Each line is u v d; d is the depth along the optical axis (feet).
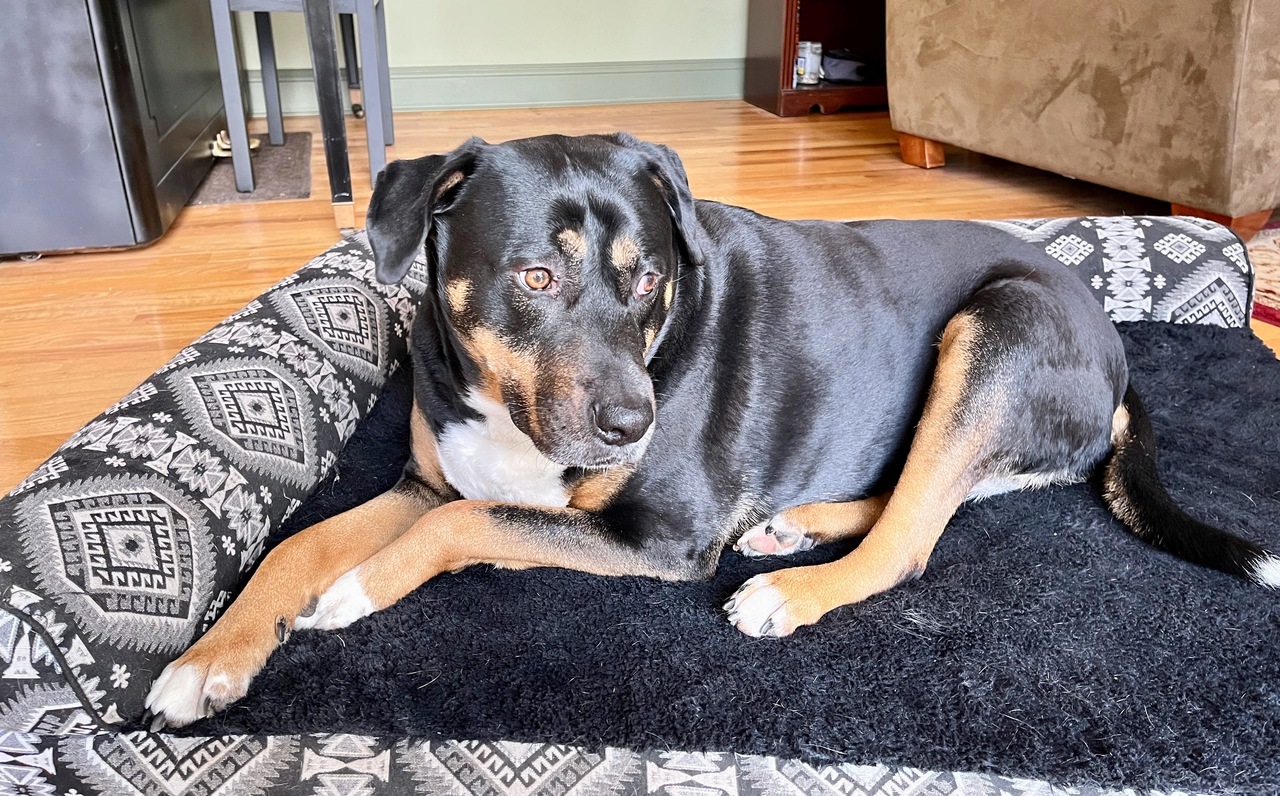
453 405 6.04
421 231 5.34
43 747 4.65
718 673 5.31
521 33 21.13
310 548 5.68
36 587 4.59
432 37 20.68
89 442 5.56
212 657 4.93
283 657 5.23
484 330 5.41
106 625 4.75
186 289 11.07
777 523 6.48
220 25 13.71
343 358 7.52
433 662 5.30
